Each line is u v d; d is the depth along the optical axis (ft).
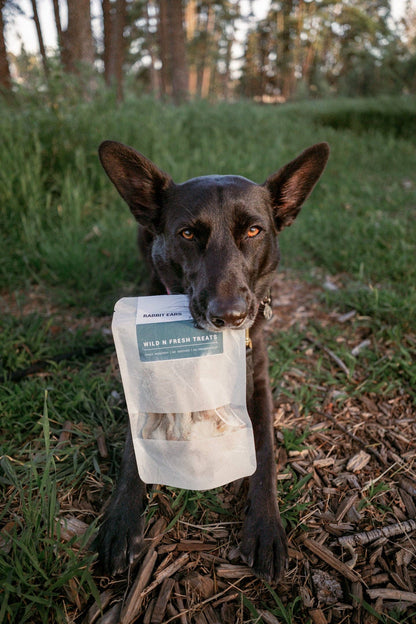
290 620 1.51
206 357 1.65
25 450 2.11
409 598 1.63
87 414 2.42
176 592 1.62
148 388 1.63
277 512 1.86
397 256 4.28
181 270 2.27
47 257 4.06
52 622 1.50
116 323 1.60
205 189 2.22
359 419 2.54
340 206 6.03
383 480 2.14
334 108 12.80
